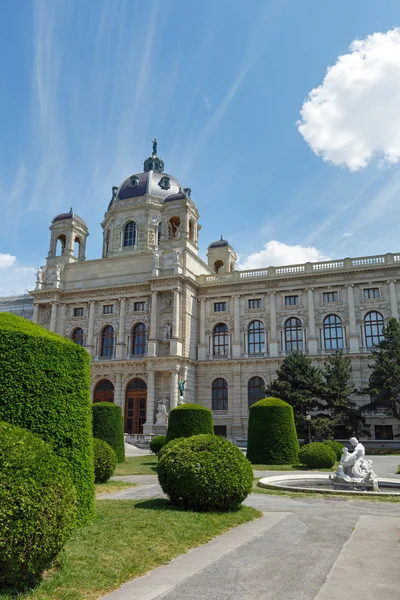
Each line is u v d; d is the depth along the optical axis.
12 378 11.54
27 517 8.03
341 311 61.53
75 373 13.07
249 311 65.94
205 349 66.88
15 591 8.01
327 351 61.00
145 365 65.50
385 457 43.50
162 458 16.83
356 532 13.40
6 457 8.43
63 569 9.24
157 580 9.26
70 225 77.75
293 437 36.31
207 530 13.18
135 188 82.38
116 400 66.19
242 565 10.22
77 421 12.84
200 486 15.57
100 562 9.80
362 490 21.73
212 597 8.38
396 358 51.22
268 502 18.78
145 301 68.94
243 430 62.06
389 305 59.62
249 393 63.41
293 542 12.23
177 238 69.75
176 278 65.19
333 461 33.28
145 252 70.94
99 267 73.12
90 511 12.96
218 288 68.12
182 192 77.06
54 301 72.69
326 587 8.91
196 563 10.37
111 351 69.88
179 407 37.69
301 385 52.53
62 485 8.95
